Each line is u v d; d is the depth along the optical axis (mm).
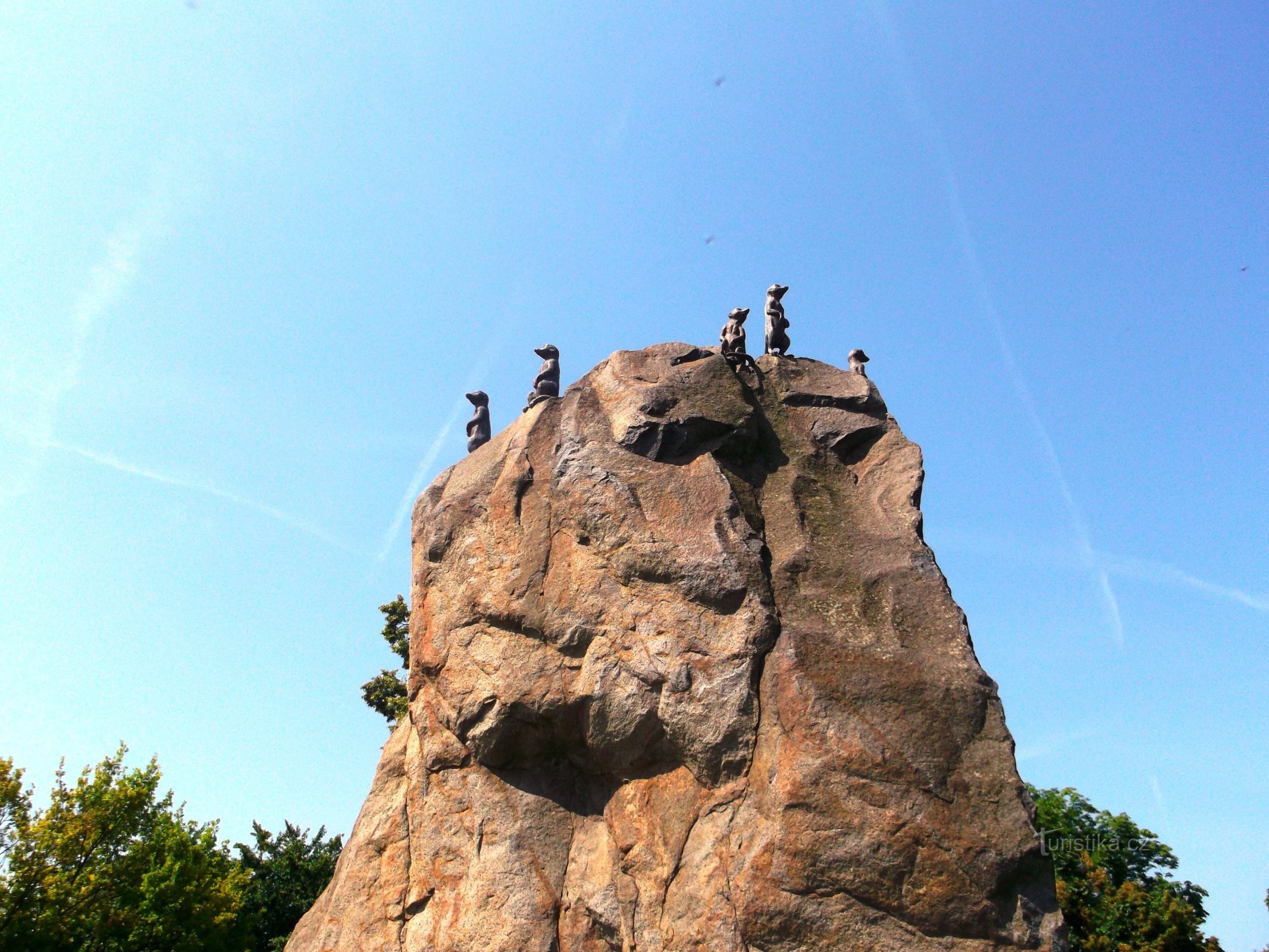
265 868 42156
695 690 14156
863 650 13820
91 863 30500
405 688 34906
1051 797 39375
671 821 14156
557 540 16531
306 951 16875
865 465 17156
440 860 16062
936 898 11938
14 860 28938
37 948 28094
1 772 30391
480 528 17703
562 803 15859
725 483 15750
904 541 15461
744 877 12734
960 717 13141
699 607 14734
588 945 14328
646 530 15602
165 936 31375
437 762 16859
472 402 21391
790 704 13422
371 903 16547
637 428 16609
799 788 12766
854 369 19266
